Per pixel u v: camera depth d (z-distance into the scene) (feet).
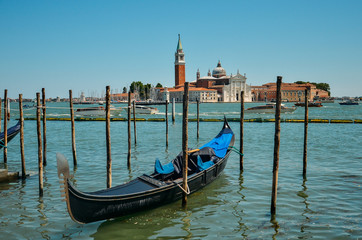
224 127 77.41
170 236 36.63
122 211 40.37
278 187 53.06
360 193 49.16
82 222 37.06
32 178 58.80
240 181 57.21
